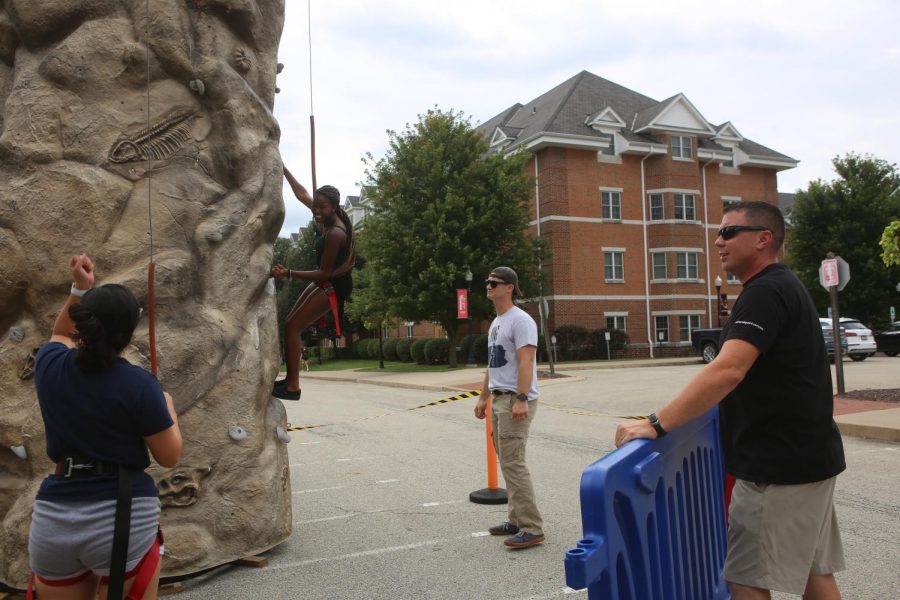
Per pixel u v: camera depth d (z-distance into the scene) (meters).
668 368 25.33
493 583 4.44
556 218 34.03
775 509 2.62
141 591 2.66
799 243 39.62
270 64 5.62
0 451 4.59
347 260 5.28
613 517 2.20
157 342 4.55
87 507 2.54
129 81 4.76
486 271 29.33
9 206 4.50
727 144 38.31
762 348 2.53
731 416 2.76
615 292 34.84
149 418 2.63
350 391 22.39
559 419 12.41
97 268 4.53
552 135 33.50
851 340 25.47
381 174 31.48
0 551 4.38
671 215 35.53
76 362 2.58
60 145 4.59
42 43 4.76
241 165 5.10
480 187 29.89
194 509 4.62
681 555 2.85
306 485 7.72
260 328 5.25
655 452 2.58
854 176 38.75
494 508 6.39
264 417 5.19
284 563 4.96
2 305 4.57
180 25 4.88
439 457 9.20
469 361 32.41
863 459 8.10
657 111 35.91
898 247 13.05
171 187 4.80
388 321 35.66
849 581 4.27
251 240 5.12
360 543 5.41
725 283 37.09
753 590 2.67
